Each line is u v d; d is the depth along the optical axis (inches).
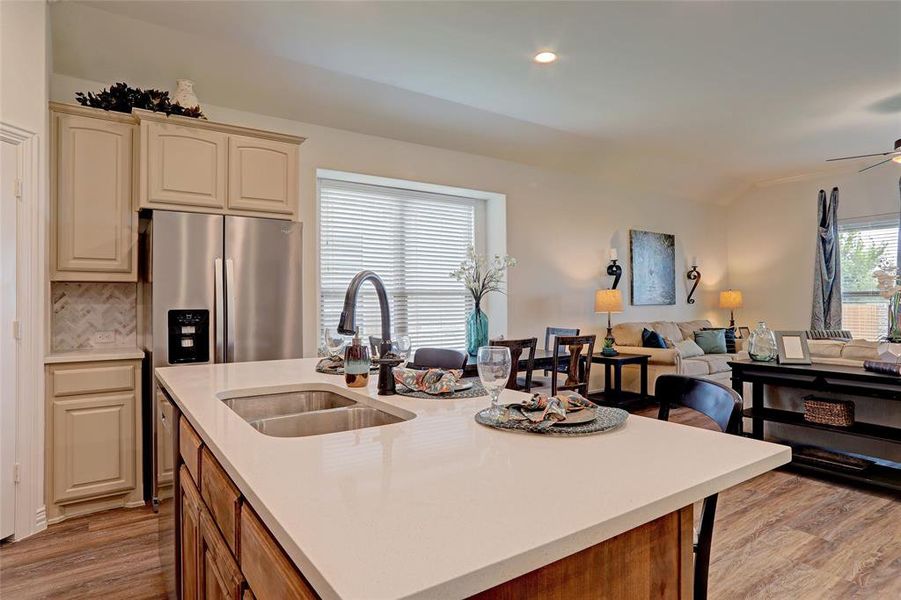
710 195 289.3
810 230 271.1
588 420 45.8
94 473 111.7
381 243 183.8
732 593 81.2
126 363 115.5
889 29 121.3
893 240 242.1
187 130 120.2
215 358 119.0
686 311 283.3
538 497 30.0
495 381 48.2
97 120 117.0
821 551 94.7
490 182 200.4
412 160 179.3
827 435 141.9
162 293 113.7
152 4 109.2
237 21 115.9
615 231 247.3
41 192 103.5
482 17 114.8
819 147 219.9
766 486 127.6
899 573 87.0
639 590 31.3
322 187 171.2
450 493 30.6
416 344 190.7
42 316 104.4
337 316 172.7
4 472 98.1
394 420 56.1
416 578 21.3
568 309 225.9
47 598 80.3
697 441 41.7
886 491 123.7
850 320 255.3
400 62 136.9
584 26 119.0
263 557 30.6
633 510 28.5
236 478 34.9
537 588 26.7
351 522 26.6
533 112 175.6
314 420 59.9
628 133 199.2
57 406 107.9
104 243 118.1
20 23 99.9
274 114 150.5
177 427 65.8
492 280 187.0
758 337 149.9
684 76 147.1
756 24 118.8
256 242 125.8
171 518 71.3
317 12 112.2
